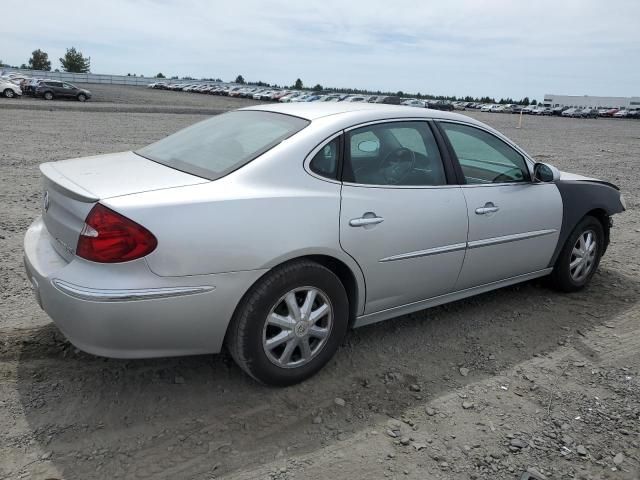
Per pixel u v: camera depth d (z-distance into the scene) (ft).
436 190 12.03
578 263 15.90
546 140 82.84
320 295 10.41
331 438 9.20
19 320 12.47
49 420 9.21
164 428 9.21
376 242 10.87
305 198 9.98
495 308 14.84
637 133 121.29
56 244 9.93
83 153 40.60
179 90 265.95
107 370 10.77
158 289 8.63
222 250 9.01
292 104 12.91
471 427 9.68
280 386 10.43
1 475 7.95
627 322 14.30
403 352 12.20
